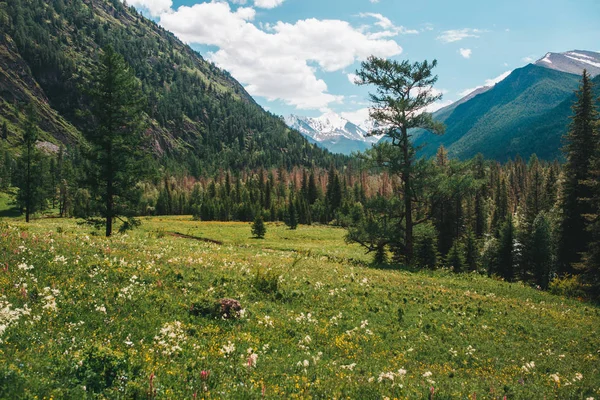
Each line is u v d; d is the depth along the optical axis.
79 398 5.50
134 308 10.70
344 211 117.88
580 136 35.19
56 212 115.62
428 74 31.62
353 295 16.91
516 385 9.41
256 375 7.64
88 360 6.39
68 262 13.84
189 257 19.22
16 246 14.17
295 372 8.32
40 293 10.04
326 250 53.50
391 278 22.34
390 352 11.11
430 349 11.86
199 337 9.59
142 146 33.31
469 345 12.35
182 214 162.62
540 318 16.86
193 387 6.53
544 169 107.88
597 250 28.05
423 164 31.62
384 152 31.92
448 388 8.55
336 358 9.92
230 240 63.09
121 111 30.55
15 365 5.79
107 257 15.73
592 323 17.09
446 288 21.56
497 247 53.25
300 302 15.00
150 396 5.95
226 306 11.73
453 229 54.81
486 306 17.89
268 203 150.12
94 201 30.64
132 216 32.00
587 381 10.27
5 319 7.77
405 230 33.69
